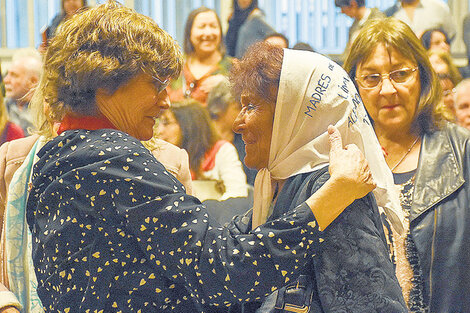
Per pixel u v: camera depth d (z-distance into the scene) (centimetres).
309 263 176
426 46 536
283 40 557
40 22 638
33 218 183
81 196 169
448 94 438
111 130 175
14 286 267
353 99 186
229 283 161
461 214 245
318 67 184
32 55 488
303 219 164
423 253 241
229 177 411
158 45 179
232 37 579
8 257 267
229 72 203
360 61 268
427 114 264
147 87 178
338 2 575
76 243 169
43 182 178
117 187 167
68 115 180
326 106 183
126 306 168
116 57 174
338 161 171
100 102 177
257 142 191
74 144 175
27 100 478
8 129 464
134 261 168
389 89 261
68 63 175
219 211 367
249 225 201
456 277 240
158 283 169
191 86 521
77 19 179
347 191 167
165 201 166
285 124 185
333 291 169
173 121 417
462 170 251
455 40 600
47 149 179
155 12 649
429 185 250
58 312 171
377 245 172
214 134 422
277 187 195
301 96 183
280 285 163
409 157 263
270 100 187
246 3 578
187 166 283
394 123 263
